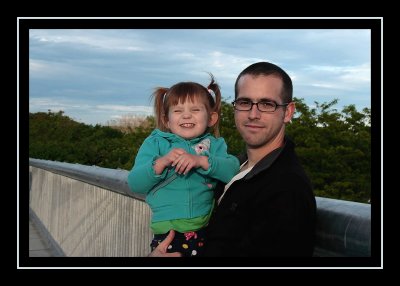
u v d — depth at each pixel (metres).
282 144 2.10
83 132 15.69
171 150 2.31
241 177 2.05
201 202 2.41
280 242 1.71
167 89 2.62
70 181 5.49
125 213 3.57
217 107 2.65
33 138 16.36
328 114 9.94
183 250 2.35
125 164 11.04
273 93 2.02
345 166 9.17
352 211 1.66
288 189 1.75
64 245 5.61
